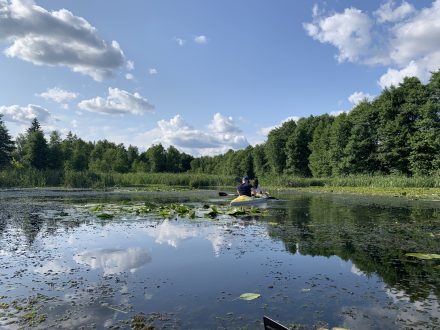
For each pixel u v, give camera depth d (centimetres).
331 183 4753
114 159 7981
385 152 4894
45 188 3750
